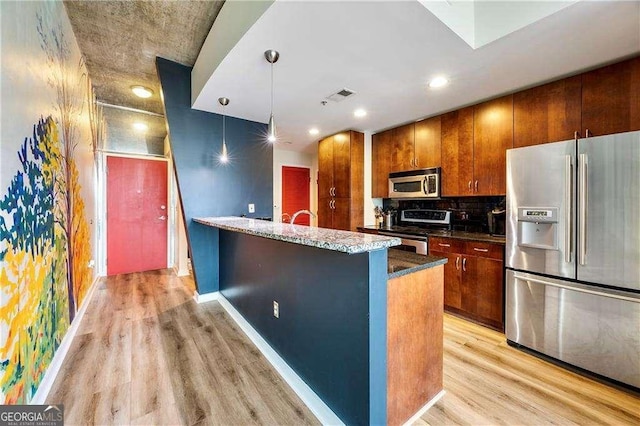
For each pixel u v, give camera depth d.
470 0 1.82
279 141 4.79
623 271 1.72
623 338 1.72
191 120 3.04
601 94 2.11
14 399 1.26
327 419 1.50
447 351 2.19
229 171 3.33
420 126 3.46
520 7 1.64
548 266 2.04
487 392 1.71
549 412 1.54
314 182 6.17
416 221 3.83
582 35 1.71
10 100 1.24
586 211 1.85
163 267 4.86
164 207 4.85
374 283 1.28
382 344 1.33
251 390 1.74
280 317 2.02
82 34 2.40
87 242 3.15
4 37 1.19
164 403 1.61
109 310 2.98
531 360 2.06
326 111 3.16
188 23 2.25
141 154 4.65
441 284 1.69
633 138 1.67
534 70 2.18
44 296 1.67
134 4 2.04
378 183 4.04
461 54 1.93
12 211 1.25
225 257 3.14
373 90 2.56
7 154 1.21
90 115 3.29
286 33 1.69
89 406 1.57
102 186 4.34
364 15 1.53
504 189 2.69
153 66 2.97
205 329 2.55
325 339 1.57
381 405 1.33
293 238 1.39
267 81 2.37
